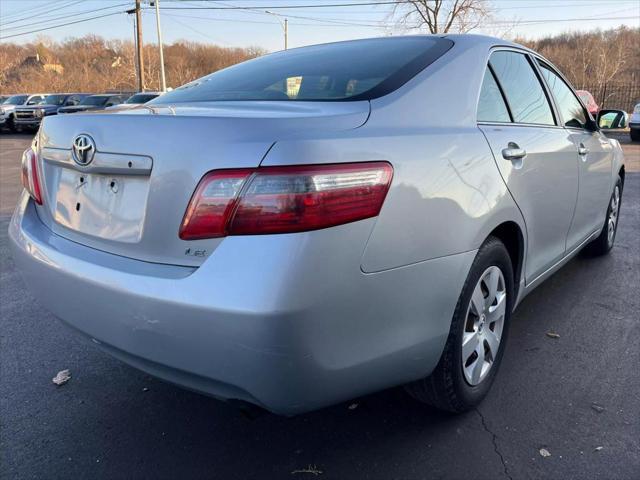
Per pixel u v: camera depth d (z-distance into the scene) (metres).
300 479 2.14
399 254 1.86
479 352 2.43
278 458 2.27
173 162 1.78
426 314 2.01
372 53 2.61
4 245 5.41
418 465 2.19
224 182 1.68
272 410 1.75
